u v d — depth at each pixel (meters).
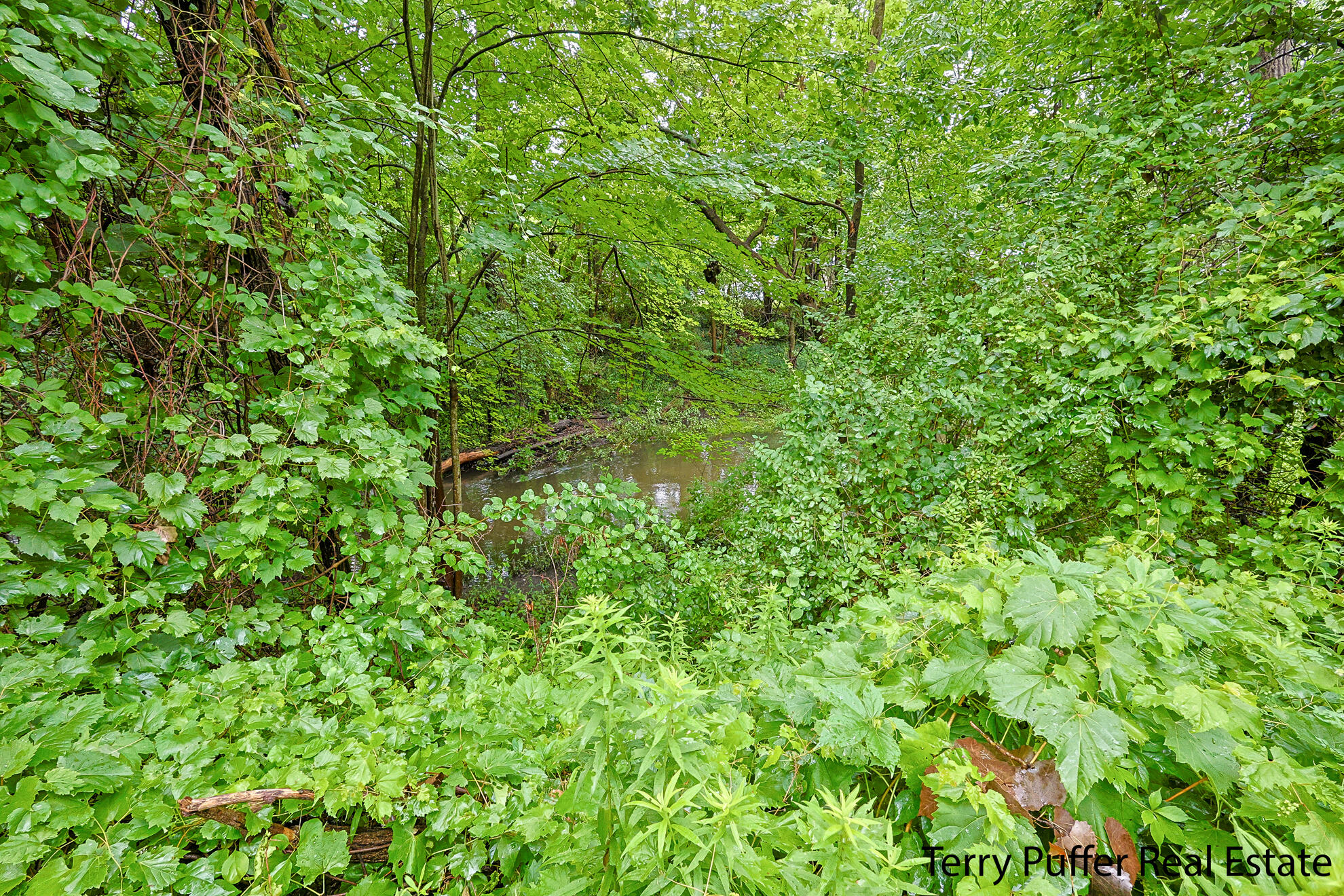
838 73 5.02
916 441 3.44
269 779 1.36
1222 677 1.18
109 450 1.91
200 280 2.10
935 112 5.01
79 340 1.87
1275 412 2.49
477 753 1.55
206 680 1.71
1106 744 0.79
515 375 6.10
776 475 3.48
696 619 3.25
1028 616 1.00
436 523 2.66
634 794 0.87
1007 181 4.01
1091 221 3.32
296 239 2.33
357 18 3.55
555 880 0.98
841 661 1.17
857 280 5.53
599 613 0.97
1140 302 2.90
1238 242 2.67
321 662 1.94
